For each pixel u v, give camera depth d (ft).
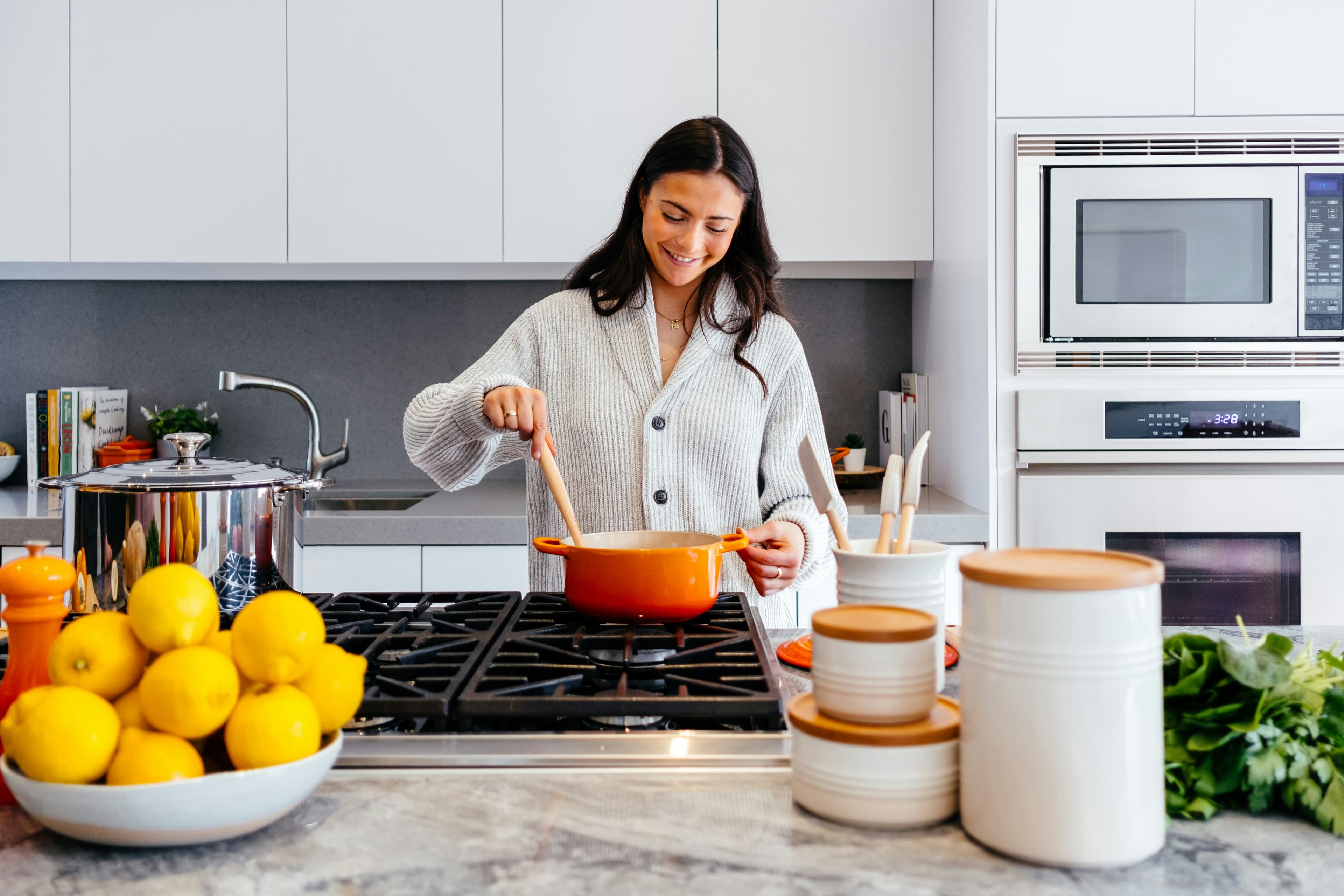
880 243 7.96
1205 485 6.83
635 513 4.85
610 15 7.82
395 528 6.93
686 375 4.81
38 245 7.89
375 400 9.11
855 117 7.88
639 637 3.25
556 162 7.89
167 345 9.04
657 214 4.48
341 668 2.21
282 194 7.90
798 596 6.96
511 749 2.52
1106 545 6.88
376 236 7.93
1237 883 1.90
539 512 5.05
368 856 2.00
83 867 1.96
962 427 7.45
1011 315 6.82
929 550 2.79
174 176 7.88
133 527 3.75
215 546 3.81
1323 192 6.73
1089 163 6.74
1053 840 1.93
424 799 2.29
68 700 1.95
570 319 4.99
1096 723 1.91
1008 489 6.90
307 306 9.05
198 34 7.82
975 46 6.93
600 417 4.84
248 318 9.04
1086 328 6.79
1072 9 6.72
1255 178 6.73
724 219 4.50
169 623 2.07
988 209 6.78
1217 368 6.79
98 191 7.89
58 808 1.94
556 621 3.55
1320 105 6.72
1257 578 6.91
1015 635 1.95
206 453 9.01
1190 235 6.76
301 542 6.92
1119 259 6.77
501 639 3.19
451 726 2.67
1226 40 6.72
